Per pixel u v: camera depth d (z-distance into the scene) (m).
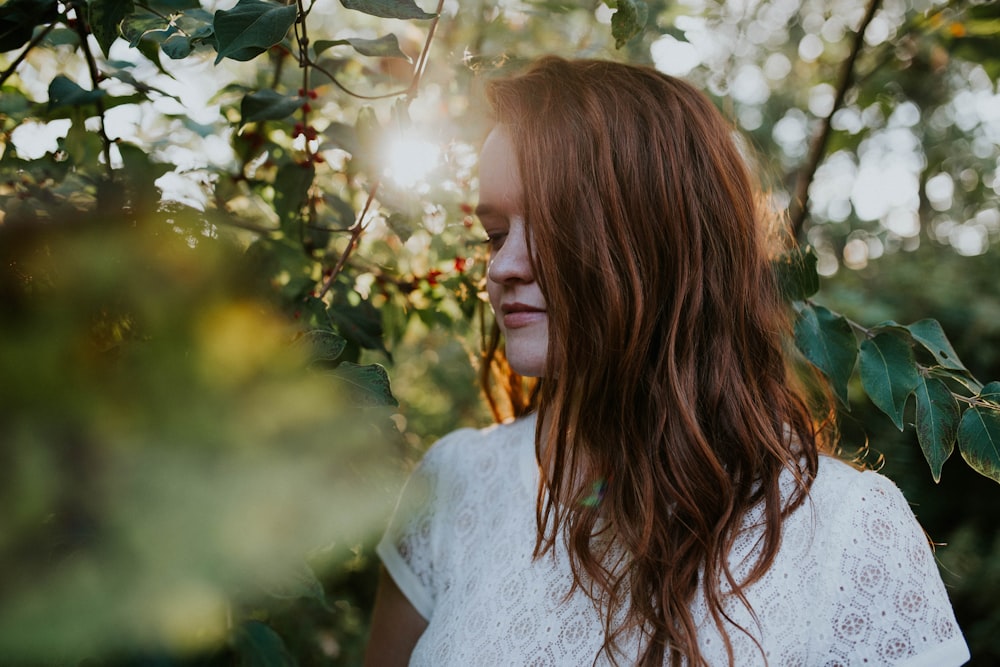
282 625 1.32
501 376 1.31
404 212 1.10
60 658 0.26
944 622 0.84
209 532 0.28
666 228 0.93
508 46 1.50
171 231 0.35
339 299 1.22
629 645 0.88
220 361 0.31
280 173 1.07
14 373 0.28
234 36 0.75
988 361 4.14
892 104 2.07
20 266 0.31
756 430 0.91
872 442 3.40
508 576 0.99
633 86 0.96
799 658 0.84
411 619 1.13
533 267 0.96
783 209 1.21
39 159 0.90
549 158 0.92
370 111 1.07
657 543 0.88
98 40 0.86
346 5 0.77
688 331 0.94
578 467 1.00
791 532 0.87
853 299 3.56
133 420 0.28
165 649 0.28
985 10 1.75
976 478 3.67
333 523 0.31
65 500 0.27
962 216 5.32
